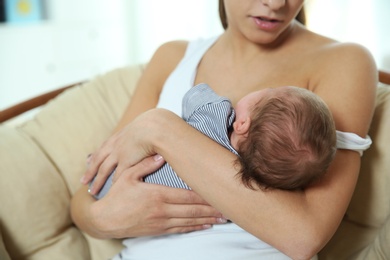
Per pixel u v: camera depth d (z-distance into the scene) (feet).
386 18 10.22
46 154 4.18
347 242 3.60
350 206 3.62
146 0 12.83
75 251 3.90
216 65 3.68
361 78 3.03
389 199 3.45
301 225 2.54
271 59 3.47
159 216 3.01
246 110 2.86
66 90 4.74
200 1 12.73
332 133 2.62
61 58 11.69
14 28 10.85
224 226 3.02
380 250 3.10
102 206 3.15
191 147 2.75
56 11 11.79
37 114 4.43
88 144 4.22
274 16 3.09
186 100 3.20
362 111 2.97
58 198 3.97
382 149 3.51
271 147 2.56
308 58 3.33
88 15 12.14
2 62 10.92
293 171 2.56
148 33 13.08
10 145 3.95
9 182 3.74
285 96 2.67
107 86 4.64
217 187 2.65
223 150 2.72
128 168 3.12
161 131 2.85
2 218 3.64
